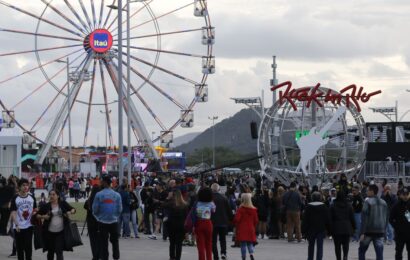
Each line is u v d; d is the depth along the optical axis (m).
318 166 48.81
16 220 21.41
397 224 21.70
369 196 22.03
